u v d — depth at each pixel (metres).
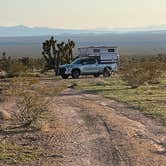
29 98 20.31
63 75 54.19
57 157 14.45
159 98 29.92
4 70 55.91
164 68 47.72
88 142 16.72
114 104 27.84
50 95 24.59
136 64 44.03
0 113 21.56
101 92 34.97
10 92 28.81
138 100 29.05
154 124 20.67
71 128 19.50
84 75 56.94
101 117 22.53
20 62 66.50
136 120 21.78
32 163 13.66
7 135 17.95
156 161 13.98
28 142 16.67
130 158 14.32
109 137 17.61
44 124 19.97
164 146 16.17
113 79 49.41
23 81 30.05
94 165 13.49
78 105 27.36
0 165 13.38
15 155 14.57
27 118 20.19
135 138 17.47
